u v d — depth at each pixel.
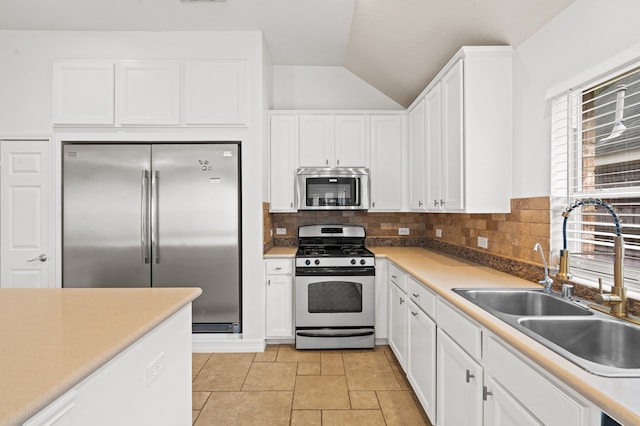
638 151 1.41
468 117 2.10
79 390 0.84
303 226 3.63
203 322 3.05
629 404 0.74
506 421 1.20
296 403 2.27
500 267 2.28
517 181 2.09
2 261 2.99
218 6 2.71
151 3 2.65
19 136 2.99
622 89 1.45
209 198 3.01
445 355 1.76
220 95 3.02
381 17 2.60
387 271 3.20
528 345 1.06
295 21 2.92
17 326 1.12
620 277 1.35
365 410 2.20
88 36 3.04
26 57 3.02
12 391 0.71
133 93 2.99
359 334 3.10
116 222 2.97
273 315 3.18
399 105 3.87
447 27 2.27
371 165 3.52
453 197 2.26
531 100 1.95
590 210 1.70
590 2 1.54
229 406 2.24
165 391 1.33
